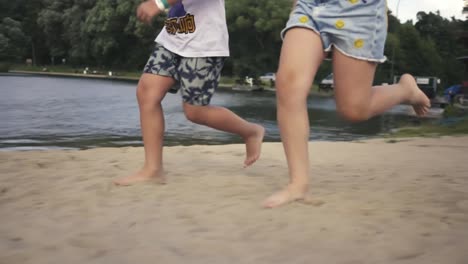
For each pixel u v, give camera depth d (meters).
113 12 60.66
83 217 2.64
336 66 2.81
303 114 2.77
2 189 3.27
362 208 2.74
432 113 18.88
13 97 20.12
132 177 3.45
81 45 66.44
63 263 2.01
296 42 2.74
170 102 19.69
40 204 2.90
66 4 70.56
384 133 11.68
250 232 2.35
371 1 2.71
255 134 3.64
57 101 18.38
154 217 2.61
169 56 3.36
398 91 3.04
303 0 2.84
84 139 9.08
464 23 26.03
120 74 59.06
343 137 10.91
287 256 2.06
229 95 28.55
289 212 2.65
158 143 3.47
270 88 39.28
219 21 3.33
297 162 2.83
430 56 49.38
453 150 5.89
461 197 3.04
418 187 3.37
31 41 73.75
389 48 46.12
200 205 2.83
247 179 3.62
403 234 2.30
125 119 12.68
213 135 10.05
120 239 2.28
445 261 1.96
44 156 4.66
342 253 2.08
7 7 74.00
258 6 52.56
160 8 3.04
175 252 2.11
